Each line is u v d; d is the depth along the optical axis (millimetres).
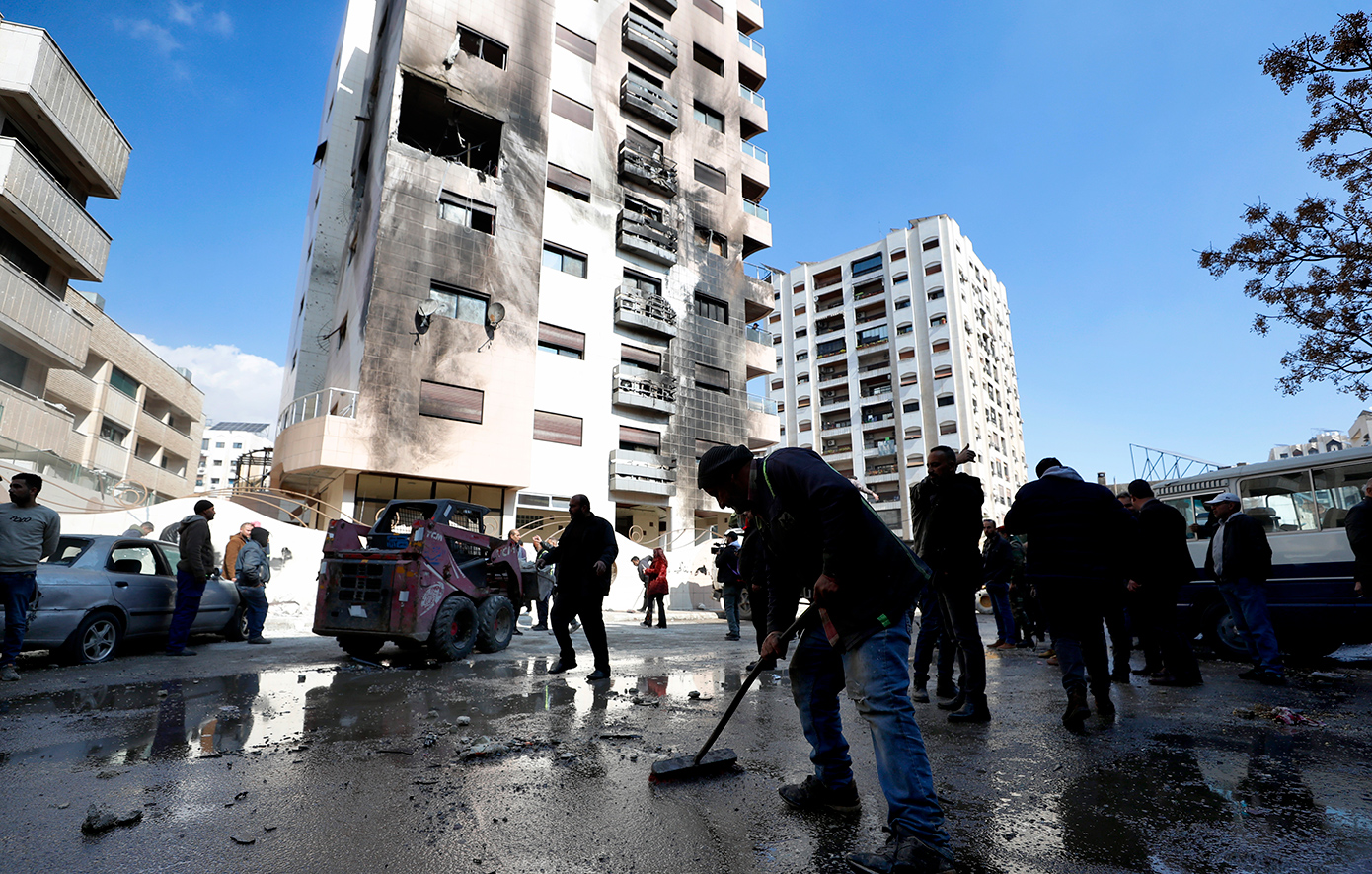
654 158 30422
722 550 10648
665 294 29703
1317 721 4078
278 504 17047
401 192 22266
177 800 2600
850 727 3961
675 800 2629
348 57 30531
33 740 3543
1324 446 44750
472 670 6465
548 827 2346
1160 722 4094
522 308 24031
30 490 5910
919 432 52844
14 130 16328
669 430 28312
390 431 20484
